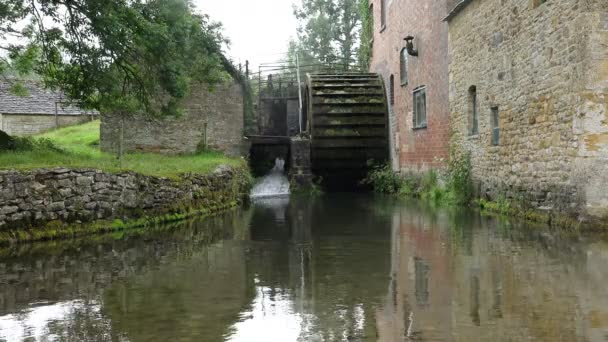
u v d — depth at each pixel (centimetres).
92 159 1267
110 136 1862
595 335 379
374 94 2116
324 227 988
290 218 1154
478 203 1262
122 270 617
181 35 1264
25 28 1238
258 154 2398
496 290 504
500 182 1159
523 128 1048
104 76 1223
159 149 1927
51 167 870
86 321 428
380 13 2256
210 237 873
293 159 1994
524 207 1048
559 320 412
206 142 1989
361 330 401
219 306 467
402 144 1892
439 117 1528
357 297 492
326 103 2062
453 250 715
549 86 947
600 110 837
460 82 1372
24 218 816
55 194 862
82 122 3058
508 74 1109
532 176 1018
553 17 930
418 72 1709
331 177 2164
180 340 383
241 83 2123
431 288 519
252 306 467
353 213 1243
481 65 1242
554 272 570
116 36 1150
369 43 2500
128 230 958
